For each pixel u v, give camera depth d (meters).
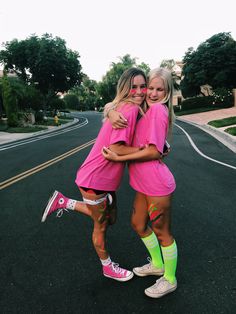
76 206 2.96
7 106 30.42
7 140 19.91
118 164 2.69
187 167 8.51
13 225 4.57
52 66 46.78
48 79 48.25
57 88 51.38
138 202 2.82
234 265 3.25
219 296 2.75
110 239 3.96
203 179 7.05
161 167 2.65
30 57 46.69
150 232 2.96
